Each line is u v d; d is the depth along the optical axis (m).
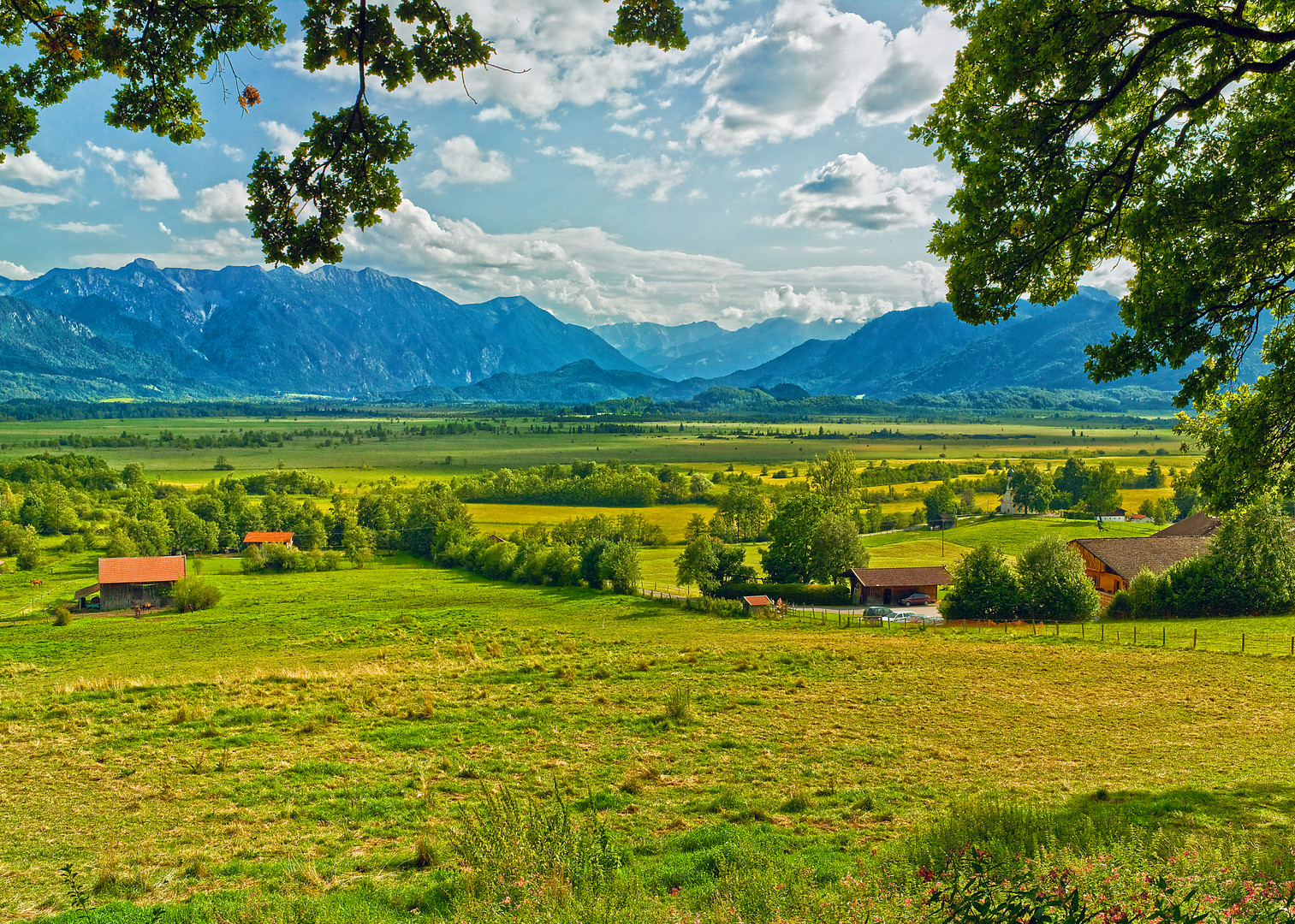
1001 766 20.55
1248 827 13.94
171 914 11.51
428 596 82.56
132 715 26.59
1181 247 11.36
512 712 27.39
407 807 17.50
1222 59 10.86
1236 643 46.06
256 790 18.80
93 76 8.73
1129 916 5.81
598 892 9.28
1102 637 49.97
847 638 51.66
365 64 8.91
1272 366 13.75
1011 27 10.83
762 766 20.78
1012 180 11.69
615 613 70.44
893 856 11.70
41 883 13.48
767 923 8.45
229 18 8.55
